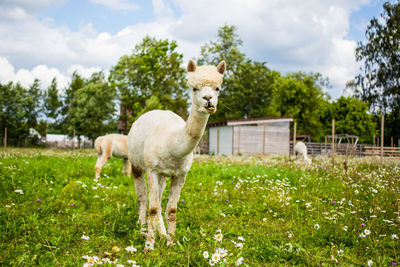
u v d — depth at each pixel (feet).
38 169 26.68
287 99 102.78
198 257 9.64
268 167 32.96
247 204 17.15
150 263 9.21
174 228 11.57
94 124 113.09
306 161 38.78
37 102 138.00
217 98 9.47
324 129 108.17
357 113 102.73
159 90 100.27
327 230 12.57
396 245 11.25
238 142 69.77
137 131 12.69
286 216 15.51
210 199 18.61
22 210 14.05
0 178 20.20
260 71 130.21
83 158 43.45
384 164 33.78
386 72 109.29
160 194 12.45
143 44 102.78
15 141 109.40
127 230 12.14
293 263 9.95
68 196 17.71
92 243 10.95
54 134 158.61
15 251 9.85
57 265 8.69
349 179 20.12
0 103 119.65
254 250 10.71
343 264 9.91
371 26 113.19
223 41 130.52
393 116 110.11
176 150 10.31
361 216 14.34
